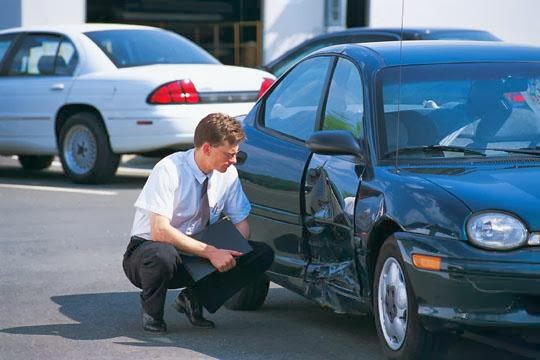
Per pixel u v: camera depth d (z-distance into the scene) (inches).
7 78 1160.2
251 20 1861.5
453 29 1235.9
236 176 555.2
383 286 482.3
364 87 532.7
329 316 594.9
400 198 472.7
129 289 658.8
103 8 1844.2
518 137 514.6
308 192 545.0
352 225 503.5
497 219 439.8
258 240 590.2
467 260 439.2
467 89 531.8
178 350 523.5
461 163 499.8
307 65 599.2
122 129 1063.6
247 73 1083.3
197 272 531.2
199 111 1043.3
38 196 1027.3
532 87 536.1
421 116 518.9
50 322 579.8
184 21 1964.8
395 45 567.5
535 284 434.6
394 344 476.7
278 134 593.9
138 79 1054.4
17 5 1594.5
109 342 538.6
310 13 1791.3
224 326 572.4
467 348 502.3
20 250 774.5
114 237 823.1
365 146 512.7
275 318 591.2
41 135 1131.3
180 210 541.6
